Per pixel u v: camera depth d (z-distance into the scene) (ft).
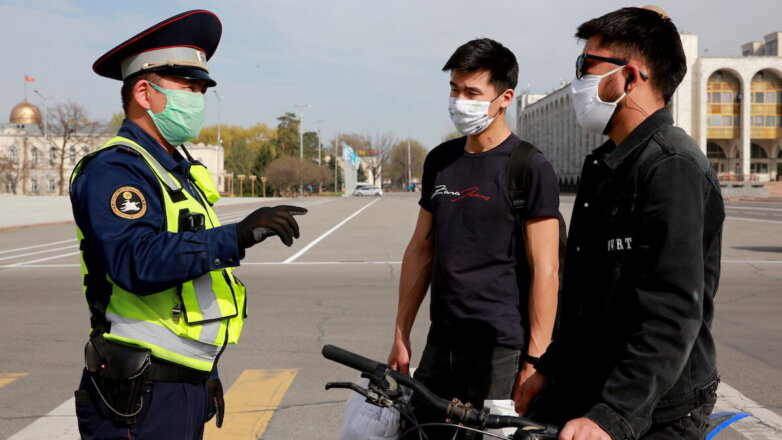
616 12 7.01
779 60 219.41
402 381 6.98
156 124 8.07
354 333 23.62
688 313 6.08
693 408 6.62
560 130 300.61
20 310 28.45
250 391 17.40
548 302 9.73
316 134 431.84
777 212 101.35
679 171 6.33
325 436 14.42
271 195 318.86
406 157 458.50
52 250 55.67
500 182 10.09
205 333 7.72
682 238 6.16
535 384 7.75
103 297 7.64
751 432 14.39
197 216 7.74
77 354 21.21
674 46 6.90
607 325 6.78
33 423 15.23
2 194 271.28
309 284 34.99
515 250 10.14
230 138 449.06
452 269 10.24
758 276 36.68
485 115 10.17
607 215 6.81
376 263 43.73
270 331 23.94
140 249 7.04
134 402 7.41
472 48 10.12
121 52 8.07
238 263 7.19
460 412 6.61
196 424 7.90
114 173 7.38
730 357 20.26
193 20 8.13
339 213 114.32
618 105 6.97
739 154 226.79
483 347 10.03
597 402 6.25
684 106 219.41
